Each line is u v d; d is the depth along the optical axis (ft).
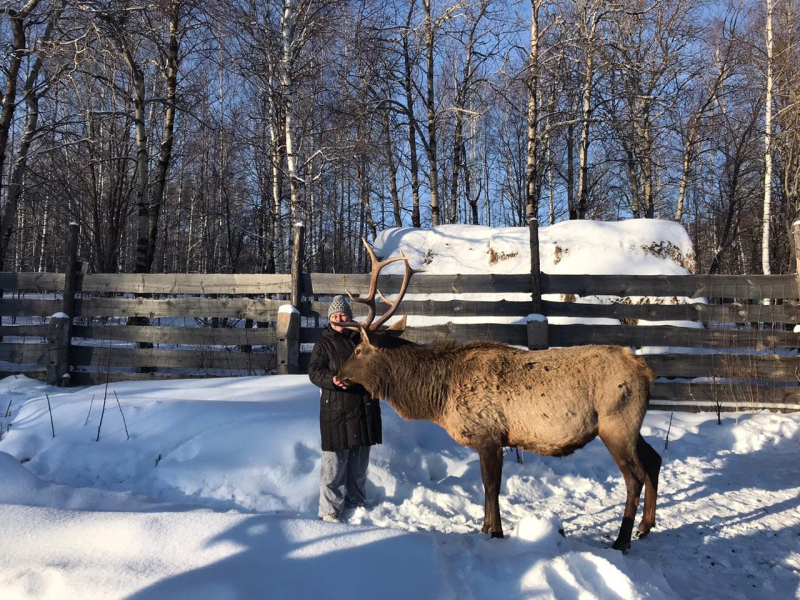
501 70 51.31
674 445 20.85
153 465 15.79
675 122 66.18
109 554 9.56
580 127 63.57
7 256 92.53
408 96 59.11
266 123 49.98
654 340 25.14
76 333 27.02
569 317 27.71
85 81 46.73
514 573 9.75
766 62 55.31
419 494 15.47
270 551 9.62
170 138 42.86
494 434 13.52
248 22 42.57
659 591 9.94
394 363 13.91
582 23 50.80
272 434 16.17
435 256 32.17
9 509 10.81
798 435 21.36
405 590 9.02
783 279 25.23
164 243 77.51
